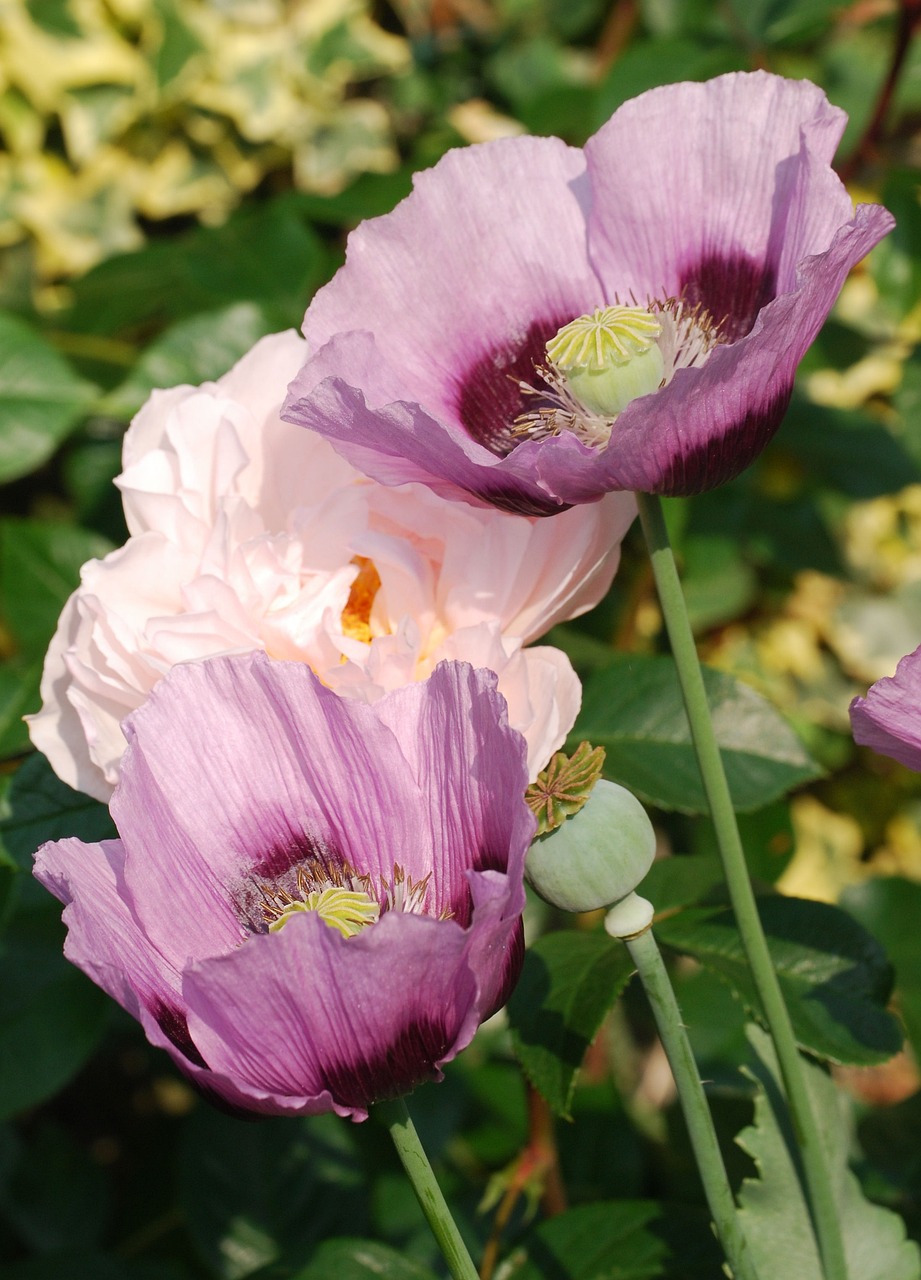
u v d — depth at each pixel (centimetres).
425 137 106
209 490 52
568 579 51
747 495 87
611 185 52
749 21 76
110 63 103
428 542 52
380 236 52
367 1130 69
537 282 53
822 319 48
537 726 49
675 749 58
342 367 49
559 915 78
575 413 52
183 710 47
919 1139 68
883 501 102
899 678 47
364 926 47
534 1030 55
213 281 76
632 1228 58
